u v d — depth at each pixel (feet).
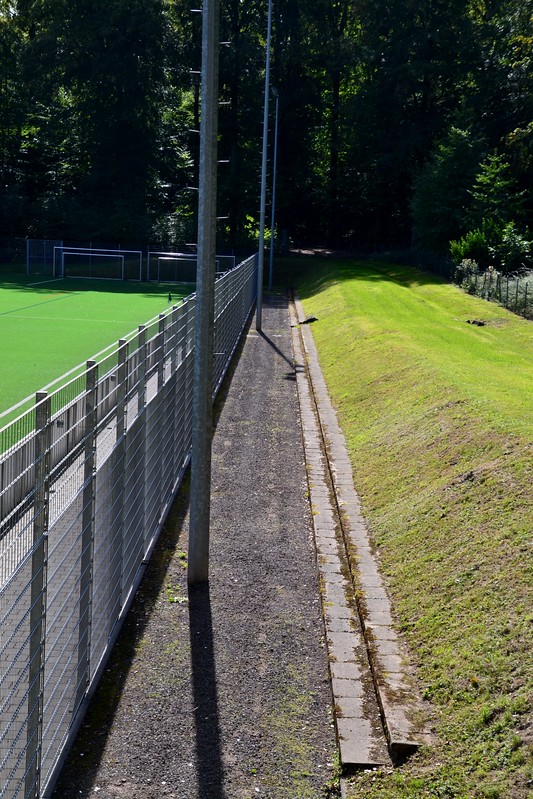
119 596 30.55
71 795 21.36
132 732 24.31
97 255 211.82
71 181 253.85
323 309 129.18
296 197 249.96
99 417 26.14
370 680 27.20
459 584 30.40
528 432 41.11
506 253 158.71
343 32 242.99
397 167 226.58
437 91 234.99
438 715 24.30
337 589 34.32
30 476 18.52
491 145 211.20
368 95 227.61
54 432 20.59
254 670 28.12
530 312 114.62
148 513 37.29
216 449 55.62
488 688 23.98
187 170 253.24
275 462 53.31
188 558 35.04
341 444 56.85
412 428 51.67
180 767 22.79
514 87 205.05
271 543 39.81
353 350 86.43
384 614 31.42
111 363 32.45
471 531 33.68
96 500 25.75
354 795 21.76
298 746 24.03
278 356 94.79
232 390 75.15
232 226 244.22
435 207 185.68
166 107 242.17
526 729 21.48
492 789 20.22
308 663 28.76
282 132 236.22
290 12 227.81
